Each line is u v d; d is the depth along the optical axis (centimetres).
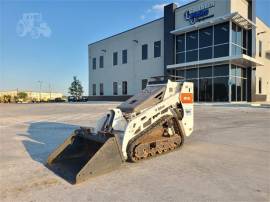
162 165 492
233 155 560
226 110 1672
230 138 753
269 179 407
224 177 419
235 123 1084
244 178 413
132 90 3288
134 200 336
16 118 1467
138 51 3180
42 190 378
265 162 504
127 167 481
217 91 2302
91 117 1455
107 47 3731
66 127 1056
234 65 2314
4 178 434
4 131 961
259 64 2433
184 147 640
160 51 2872
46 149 653
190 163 503
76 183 401
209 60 2230
